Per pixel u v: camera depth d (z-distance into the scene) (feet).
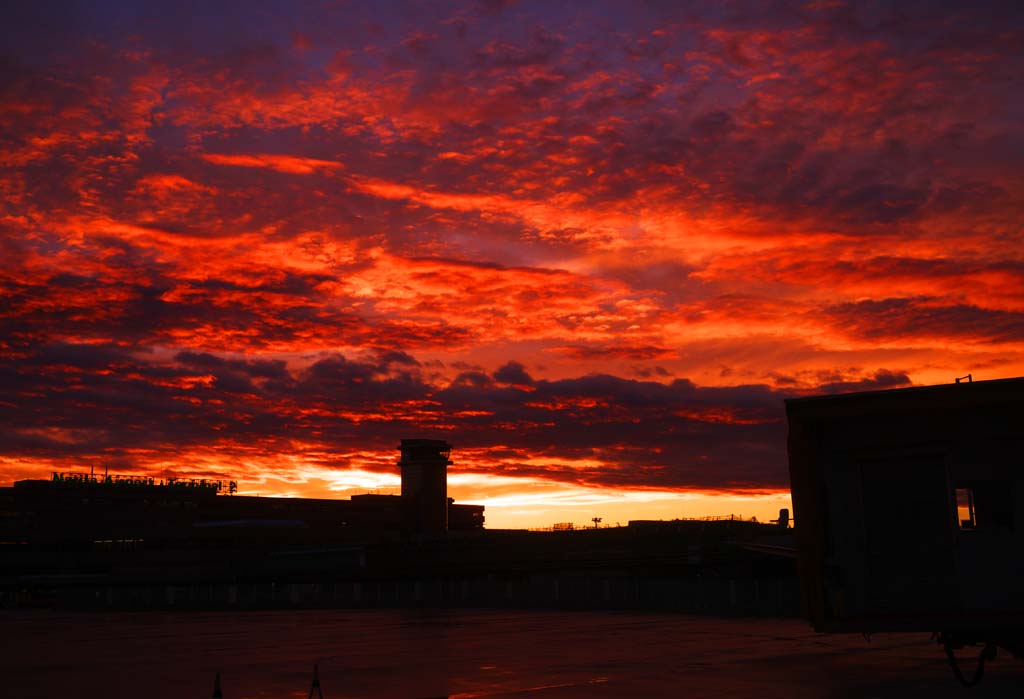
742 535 302.45
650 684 65.77
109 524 545.85
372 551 380.17
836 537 56.59
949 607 54.19
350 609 248.93
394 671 78.64
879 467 56.59
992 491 53.98
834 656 83.97
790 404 57.41
